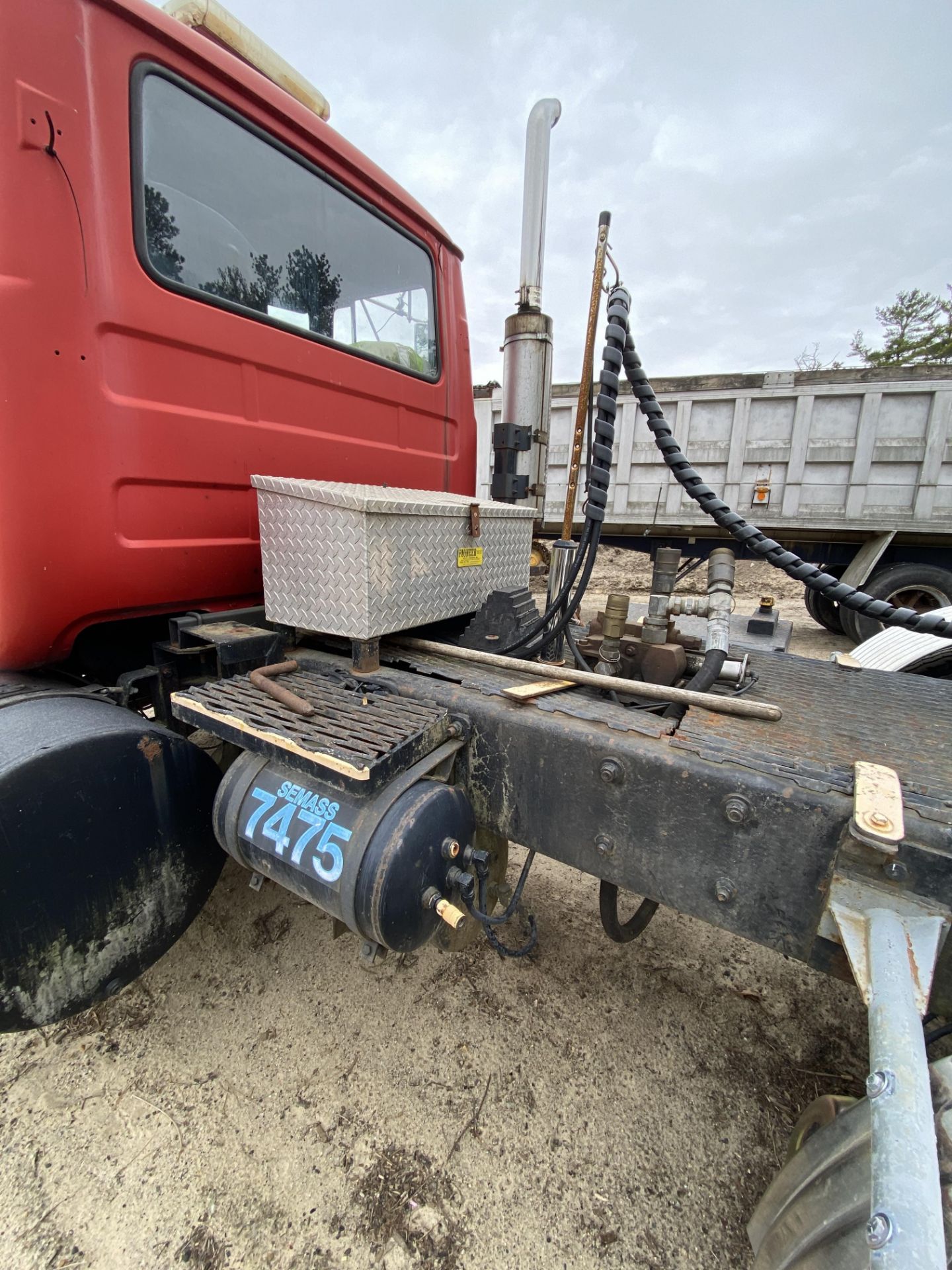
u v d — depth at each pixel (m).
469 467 2.66
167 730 1.28
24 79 1.12
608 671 1.92
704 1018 1.65
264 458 1.69
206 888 1.37
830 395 5.10
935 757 1.13
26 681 1.40
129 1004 1.60
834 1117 1.03
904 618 1.63
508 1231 1.15
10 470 1.19
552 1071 1.48
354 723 1.18
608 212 1.77
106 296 1.28
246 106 1.55
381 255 2.08
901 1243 0.55
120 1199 1.17
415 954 1.82
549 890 2.17
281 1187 1.20
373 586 1.39
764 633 3.55
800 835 0.97
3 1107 1.33
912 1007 0.74
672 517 5.75
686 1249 1.13
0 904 0.97
